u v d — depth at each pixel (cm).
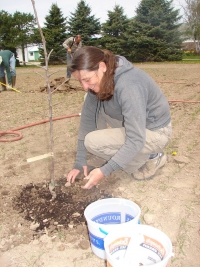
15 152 403
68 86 893
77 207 267
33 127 516
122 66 234
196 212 258
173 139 431
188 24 3531
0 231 240
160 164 315
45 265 206
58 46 2552
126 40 2745
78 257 212
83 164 284
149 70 1669
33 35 2555
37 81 1267
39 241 229
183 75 1325
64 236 232
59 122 542
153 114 273
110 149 288
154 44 2645
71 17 2875
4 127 530
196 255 211
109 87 232
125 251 189
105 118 325
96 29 2948
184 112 582
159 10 2586
